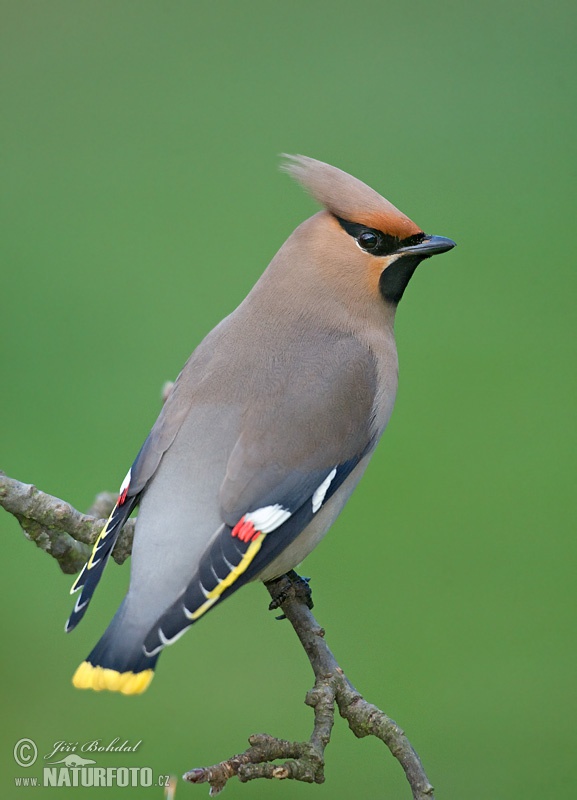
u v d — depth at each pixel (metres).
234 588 8.69
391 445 13.84
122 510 8.99
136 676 8.25
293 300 9.91
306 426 9.27
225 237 15.05
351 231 9.98
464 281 14.98
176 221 15.27
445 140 16.19
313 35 17.44
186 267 14.69
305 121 16.44
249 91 16.73
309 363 9.56
